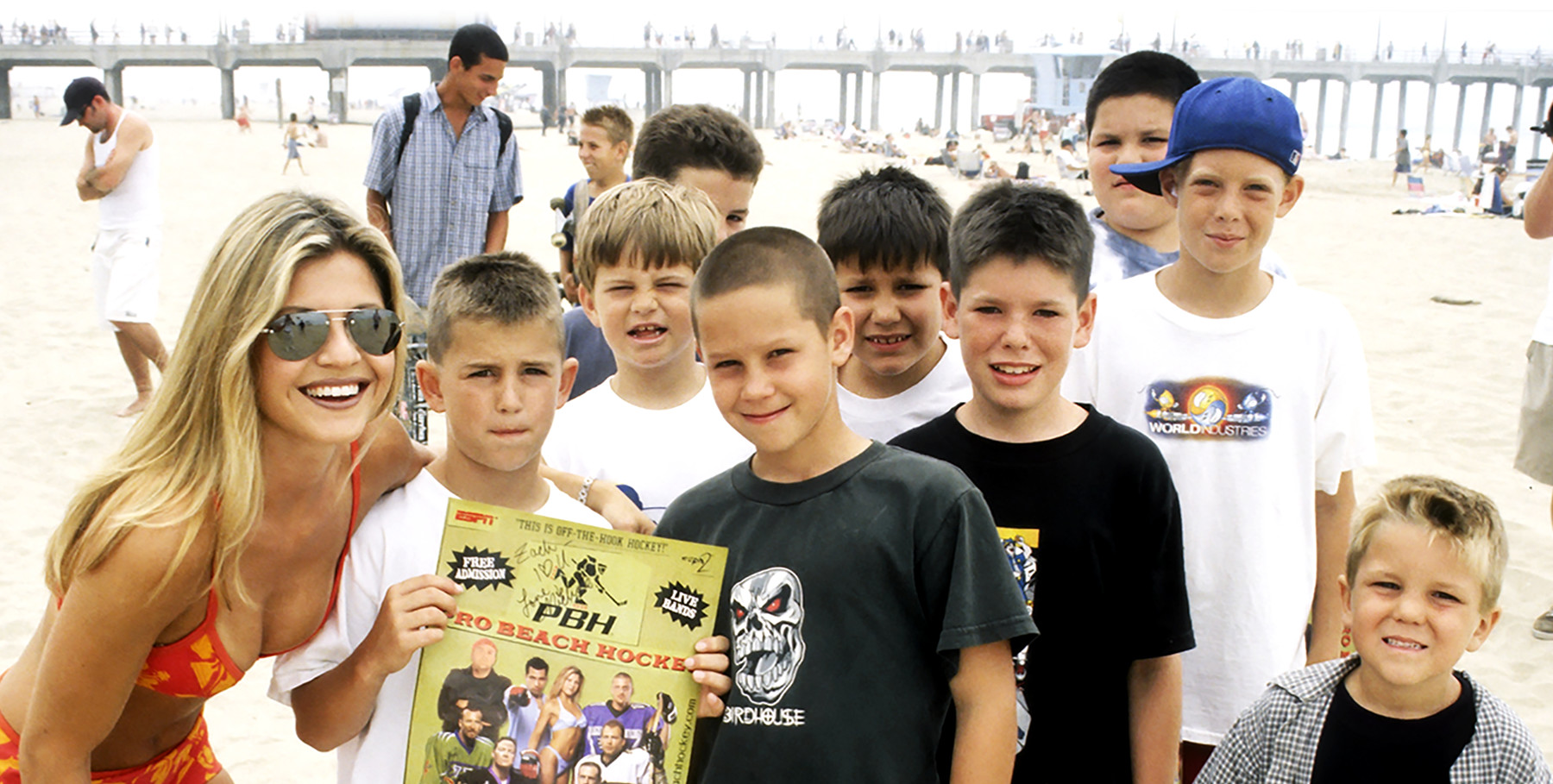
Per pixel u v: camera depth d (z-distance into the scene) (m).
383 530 2.32
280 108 61.38
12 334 10.72
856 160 38.62
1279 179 2.70
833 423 2.09
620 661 2.08
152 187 8.05
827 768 1.94
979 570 1.94
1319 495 2.94
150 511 1.95
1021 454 2.39
